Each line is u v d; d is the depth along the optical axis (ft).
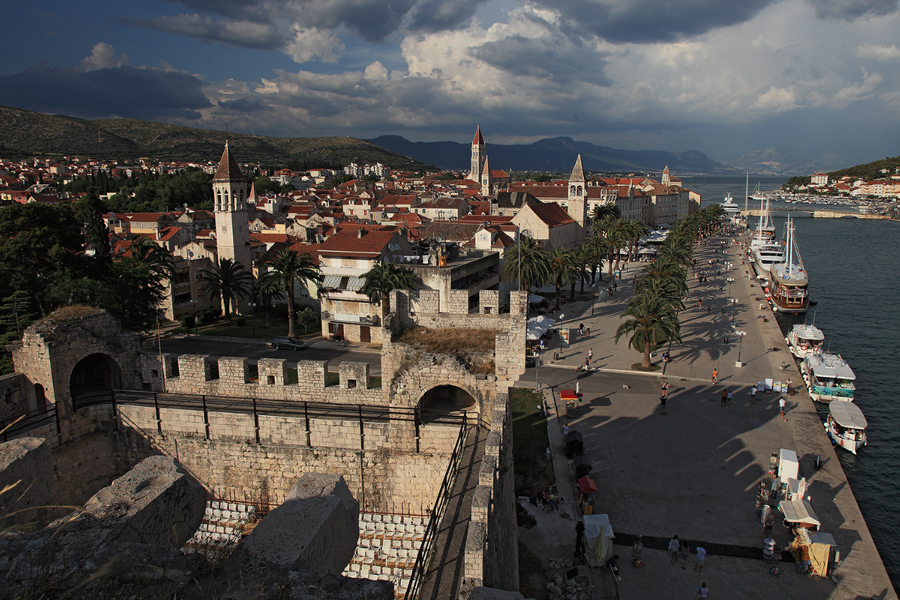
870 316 388.37
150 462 41.04
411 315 109.91
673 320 252.83
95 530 32.45
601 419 199.31
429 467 99.09
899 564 141.38
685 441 184.24
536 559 125.29
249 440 103.96
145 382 116.78
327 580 27.86
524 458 167.32
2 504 45.21
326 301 287.89
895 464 188.96
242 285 333.83
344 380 108.78
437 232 434.30
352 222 557.74
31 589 26.27
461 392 108.17
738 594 119.75
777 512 145.79
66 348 101.76
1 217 226.38
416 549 95.09
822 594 120.67
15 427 95.40
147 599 26.66
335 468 102.06
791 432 192.34
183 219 524.93
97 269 243.19
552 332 311.06
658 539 136.36
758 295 432.25
